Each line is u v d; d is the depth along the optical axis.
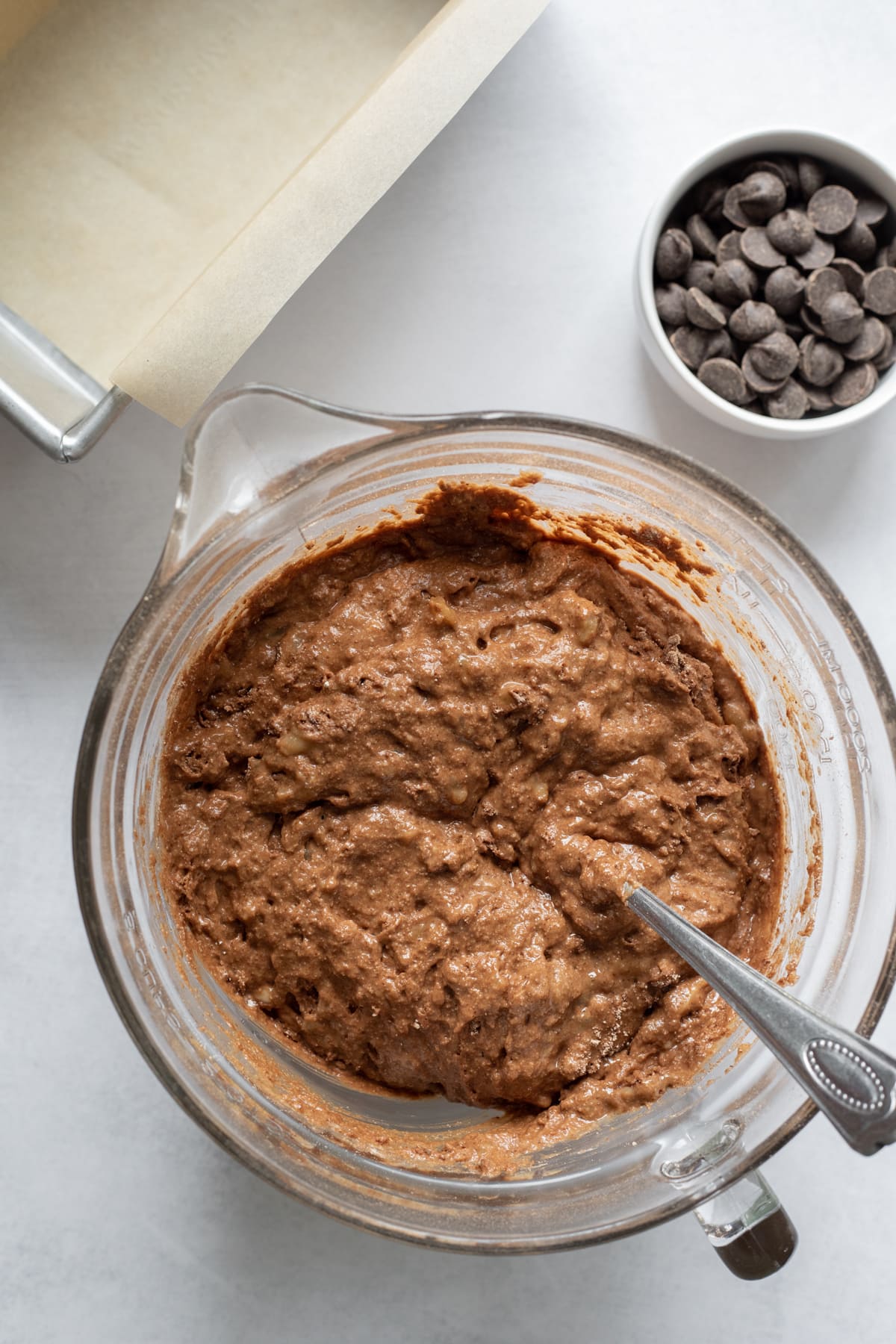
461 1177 0.59
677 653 0.62
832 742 0.60
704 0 0.67
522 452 0.58
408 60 0.61
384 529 0.61
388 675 0.60
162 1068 0.56
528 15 0.62
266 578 0.60
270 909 0.60
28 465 0.67
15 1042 0.66
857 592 0.67
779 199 0.64
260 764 0.60
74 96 0.68
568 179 0.67
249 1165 0.56
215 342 0.60
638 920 0.60
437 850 0.59
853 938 0.59
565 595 0.61
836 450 0.67
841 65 0.67
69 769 0.66
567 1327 0.66
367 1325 0.66
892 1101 0.50
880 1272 0.66
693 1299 0.66
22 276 0.68
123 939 0.57
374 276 0.67
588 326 0.67
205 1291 0.66
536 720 0.60
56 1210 0.65
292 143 0.68
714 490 0.58
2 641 0.66
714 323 0.64
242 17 0.68
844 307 0.64
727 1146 0.57
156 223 0.68
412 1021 0.59
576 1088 0.60
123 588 0.66
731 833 0.61
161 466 0.67
